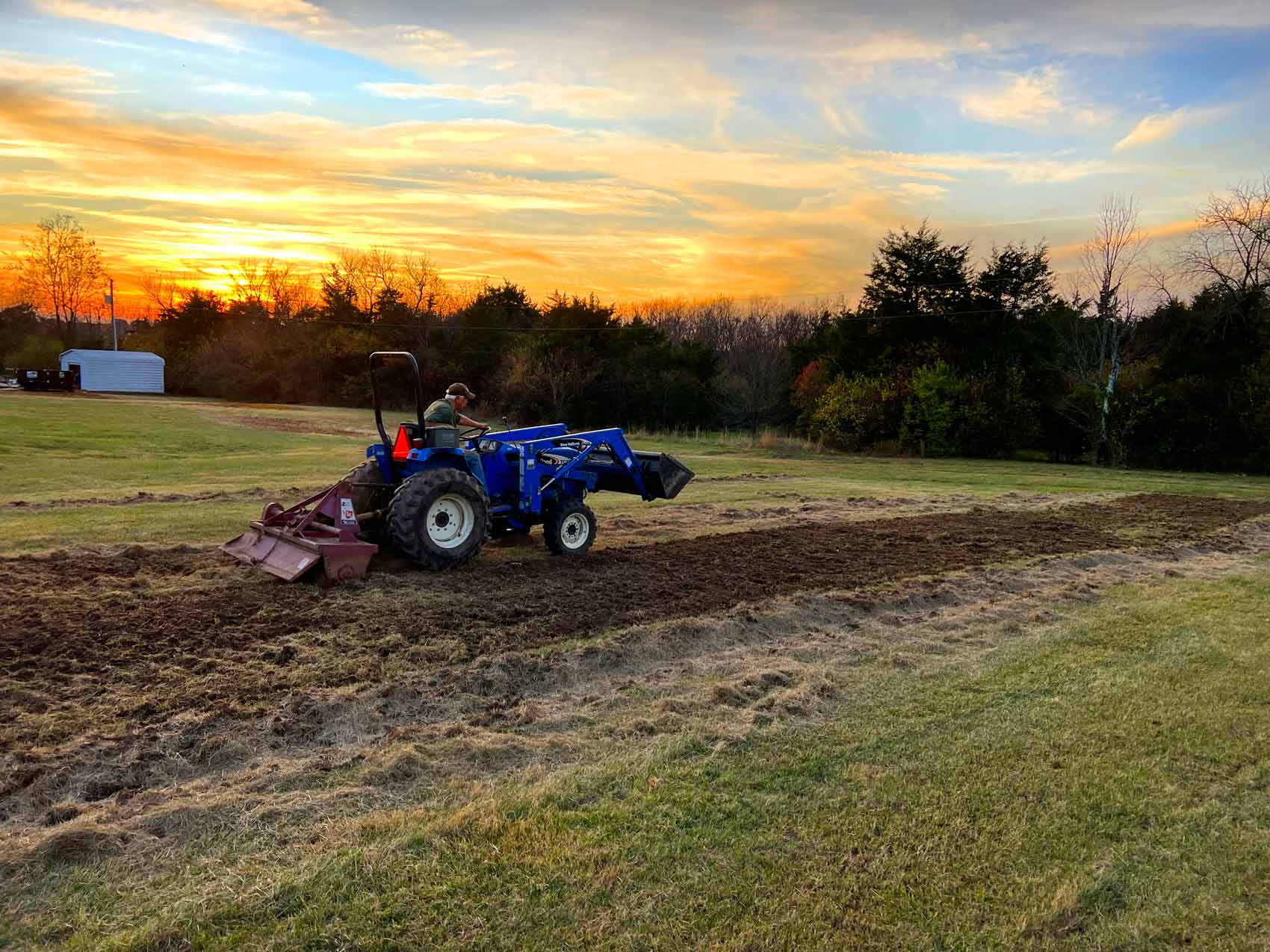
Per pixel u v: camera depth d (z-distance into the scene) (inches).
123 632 219.8
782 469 791.1
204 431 1002.7
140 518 390.6
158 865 122.1
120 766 150.1
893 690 205.2
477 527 307.4
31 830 130.8
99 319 2957.7
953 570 339.3
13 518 388.8
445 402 322.3
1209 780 161.8
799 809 145.4
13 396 1428.4
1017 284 1111.0
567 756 164.1
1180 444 972.6
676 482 387.2
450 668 204.7
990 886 125.4
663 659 226.1
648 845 132.0
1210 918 120.5
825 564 341.1
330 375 1996.8
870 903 120.1
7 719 165.9
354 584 273.6
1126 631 261.7
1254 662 232.4
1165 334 1076.5
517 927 111.7
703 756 164.6
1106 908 121.9
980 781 158.1
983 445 1090.1
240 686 186.5
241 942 106.4
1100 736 179.9
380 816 136.3
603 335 1505.9
